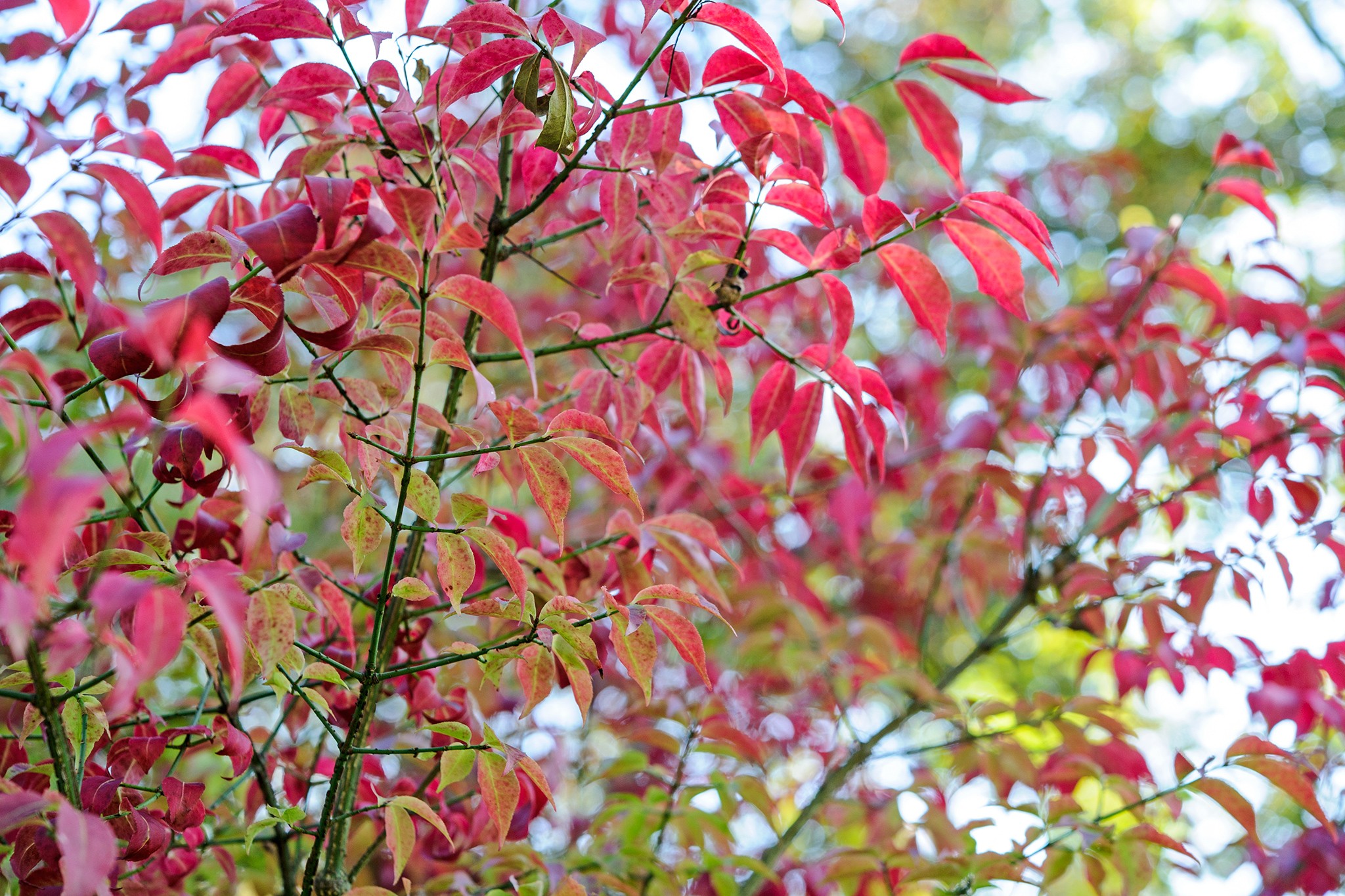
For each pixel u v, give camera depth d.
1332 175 4.26
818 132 1.51
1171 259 1.78
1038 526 1.95
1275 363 1.73
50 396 1.30
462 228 1.37
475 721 1.54
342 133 1.41
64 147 1.35
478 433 1.45
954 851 1.69
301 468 1.98
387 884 1.63
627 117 1.48
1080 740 1.71
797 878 1.85
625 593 1.55
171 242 1.64
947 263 3.87
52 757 1.41
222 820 1.61
